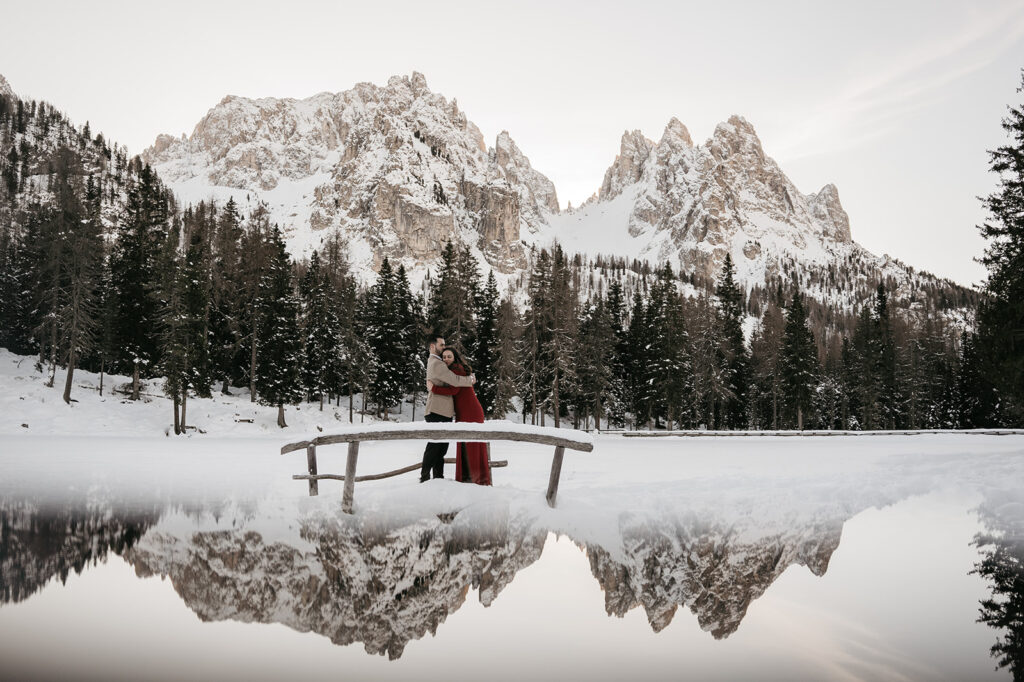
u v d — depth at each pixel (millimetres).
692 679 1698
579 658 1905
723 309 72438
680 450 19469
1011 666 1828
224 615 2330
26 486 7312
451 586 2877
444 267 62125
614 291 73812
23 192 128500
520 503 5648
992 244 24828
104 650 1888
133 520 4664
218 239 71438
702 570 3277
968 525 4906
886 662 1866
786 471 9945
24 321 61156
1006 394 25719
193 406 47344
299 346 54656
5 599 2473
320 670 1761
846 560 3555
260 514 5039
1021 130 24156
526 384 54281
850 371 78938
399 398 59062
